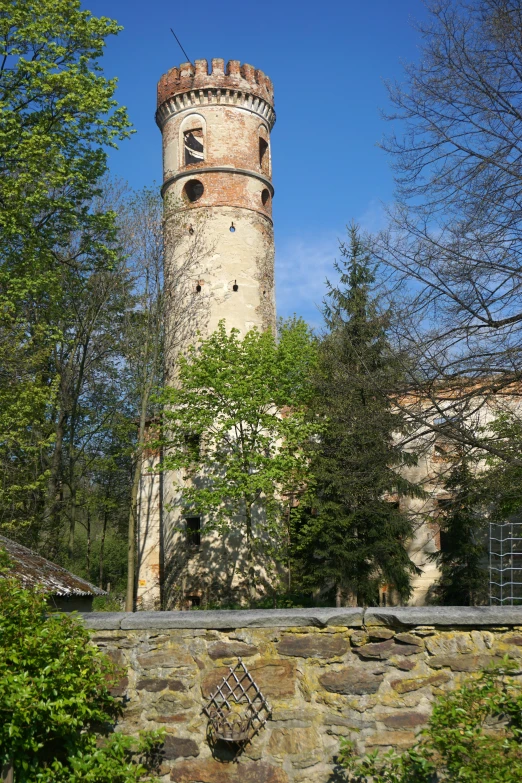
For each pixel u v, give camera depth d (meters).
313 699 5.92
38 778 5.42
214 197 31.17
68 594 13.62
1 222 19.00
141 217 29.25
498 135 11.11
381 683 5.83
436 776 5.48
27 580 12.73
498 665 5.54
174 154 32.19
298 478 24.66
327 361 17.05
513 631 5.67
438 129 11.38
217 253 30.72
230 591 27.23
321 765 5.80
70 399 28.61
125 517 38.25
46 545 24.84
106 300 28.70
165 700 6.16
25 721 5.21
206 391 25.77
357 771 5.52
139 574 31.02
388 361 11.48
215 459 25.75
